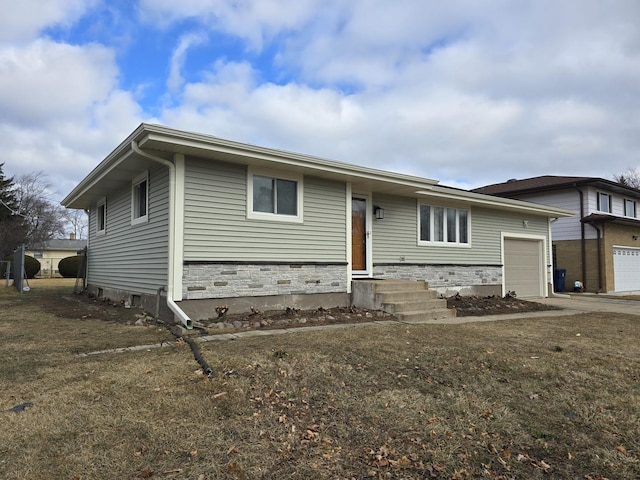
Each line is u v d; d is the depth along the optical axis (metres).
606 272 18.98
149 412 3.50
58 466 2.68
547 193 20.94
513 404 3.90
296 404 3.81
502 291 14.57
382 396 4.04
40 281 23.33
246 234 8.38
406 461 2.88
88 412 3.48
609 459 2.95
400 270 11.91
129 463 2.74
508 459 2.95
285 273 8.91
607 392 4.20
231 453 2.91
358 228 11.07
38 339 6.31
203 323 7.38
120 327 7.35
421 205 12.55
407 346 5.93
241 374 4.49
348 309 9.23
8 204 35.94
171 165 7.54
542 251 16.25
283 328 7.29
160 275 8.07
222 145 7.47
